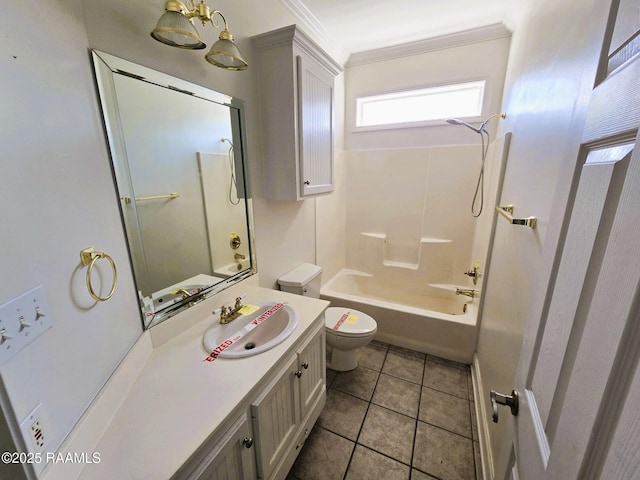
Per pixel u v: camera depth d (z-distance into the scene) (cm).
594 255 43
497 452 117
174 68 113
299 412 128
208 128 131
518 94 159
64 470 58
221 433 81
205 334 119
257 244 170
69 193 69
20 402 49
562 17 94
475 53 231
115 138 91
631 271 32
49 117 63
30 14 59
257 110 160
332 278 293
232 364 101
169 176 115
